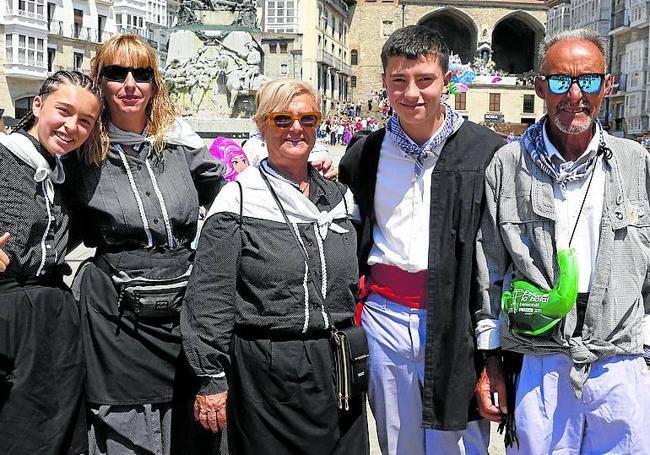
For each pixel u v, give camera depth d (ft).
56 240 9.45
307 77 176.86
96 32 159.43
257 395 9.26
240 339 9.38
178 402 10.03
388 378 10.61
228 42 57.82
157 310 9.64
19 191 9.04
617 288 8.79
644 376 9.07
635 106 135.85
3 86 138.72
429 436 10.59
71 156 9.81
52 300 9.37
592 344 8.82
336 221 9.86
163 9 185.16
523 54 237.04
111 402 9.66
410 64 9.66
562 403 9.14
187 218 10.10
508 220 9.31
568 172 8.97
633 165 8.96
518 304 8.99
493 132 10.42
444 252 9.97
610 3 148.97
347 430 9.62
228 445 9.61
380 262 10.58
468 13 215.10
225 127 54.95
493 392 9.71
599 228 8.92
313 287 9.29
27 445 9.07
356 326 9.75
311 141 9.57
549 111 9.11
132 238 9.82
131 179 9.84
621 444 8.98
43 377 9.21
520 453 9.40
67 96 8.98
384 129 10.71
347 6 213.66
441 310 9.94
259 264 9.19
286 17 174.29
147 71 9.83
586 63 8.79
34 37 141.08
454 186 10.00
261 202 9.35
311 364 9.23
